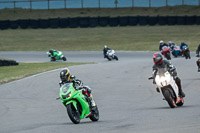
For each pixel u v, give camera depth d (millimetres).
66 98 29750
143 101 43844
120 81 63875
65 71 30719
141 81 62844
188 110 33719
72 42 195875
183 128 23875
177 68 81000
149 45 174000
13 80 69500
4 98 50688
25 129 29328
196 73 70875
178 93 37562
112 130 25375
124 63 98938
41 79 69000
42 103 45719
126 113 35125
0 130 29703
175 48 122062
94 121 31766
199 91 49469
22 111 40781
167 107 37500
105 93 51812
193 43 172000
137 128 25391
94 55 151125
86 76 72125
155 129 24297
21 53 167625
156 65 36688
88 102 31547
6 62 108562
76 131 26266
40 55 159000
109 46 178875
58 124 31000
